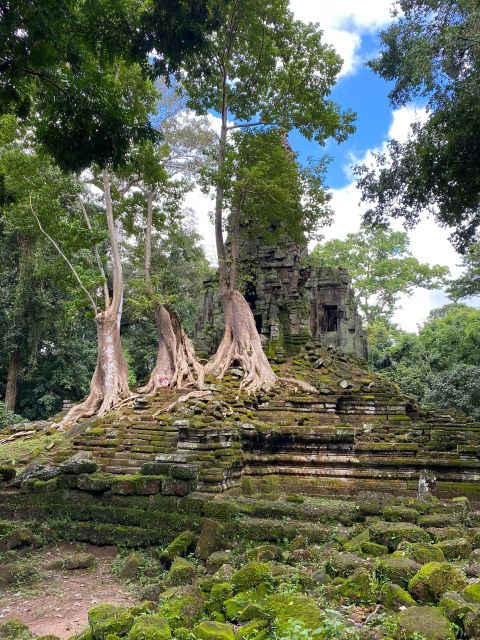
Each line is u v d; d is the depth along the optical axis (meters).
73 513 9.94
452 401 29.59
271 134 20.16
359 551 6.53
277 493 11.78
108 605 5.38
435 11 14.59
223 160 20.50
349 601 5.09
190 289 36.00
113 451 13.81
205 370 18.84
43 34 8.50
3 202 12.54
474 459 13.27
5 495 10.68
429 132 14.20
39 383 29.98
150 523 9.22
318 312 23.78
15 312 26.92
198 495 9.52
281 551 7.15
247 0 18.94
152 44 10.09
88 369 32.06
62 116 10.34
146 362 34.97
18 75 9.42
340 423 15.58
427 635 3.93
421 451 13.77
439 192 14.55
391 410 15.99
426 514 8.22
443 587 4.80
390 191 16.36
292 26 20.36
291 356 21.52
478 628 3.96
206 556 7.84
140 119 18.59
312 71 20.58
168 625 4.71
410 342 36.50
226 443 12.32
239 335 19.48
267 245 24.16
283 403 16.56
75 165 10.86
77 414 19.02
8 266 28.91
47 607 6.81
